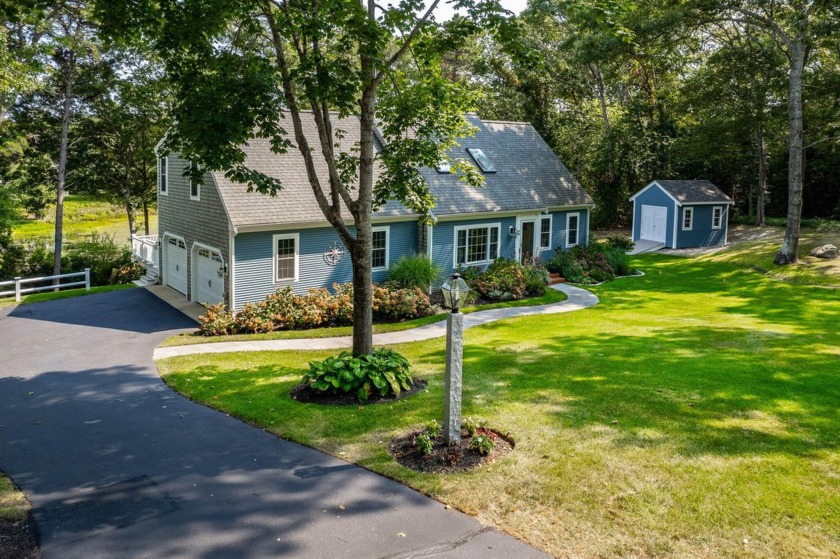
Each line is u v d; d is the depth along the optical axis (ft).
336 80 32.32
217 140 32.81
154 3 33.96
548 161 90.94
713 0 87.10
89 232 132.67
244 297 59.98
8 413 34.27
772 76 103.91
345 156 43.01
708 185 122.72
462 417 30.66
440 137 44.93
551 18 128.57
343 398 34.32
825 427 28.22
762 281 81.92
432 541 20.20
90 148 106.93
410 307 60.34
